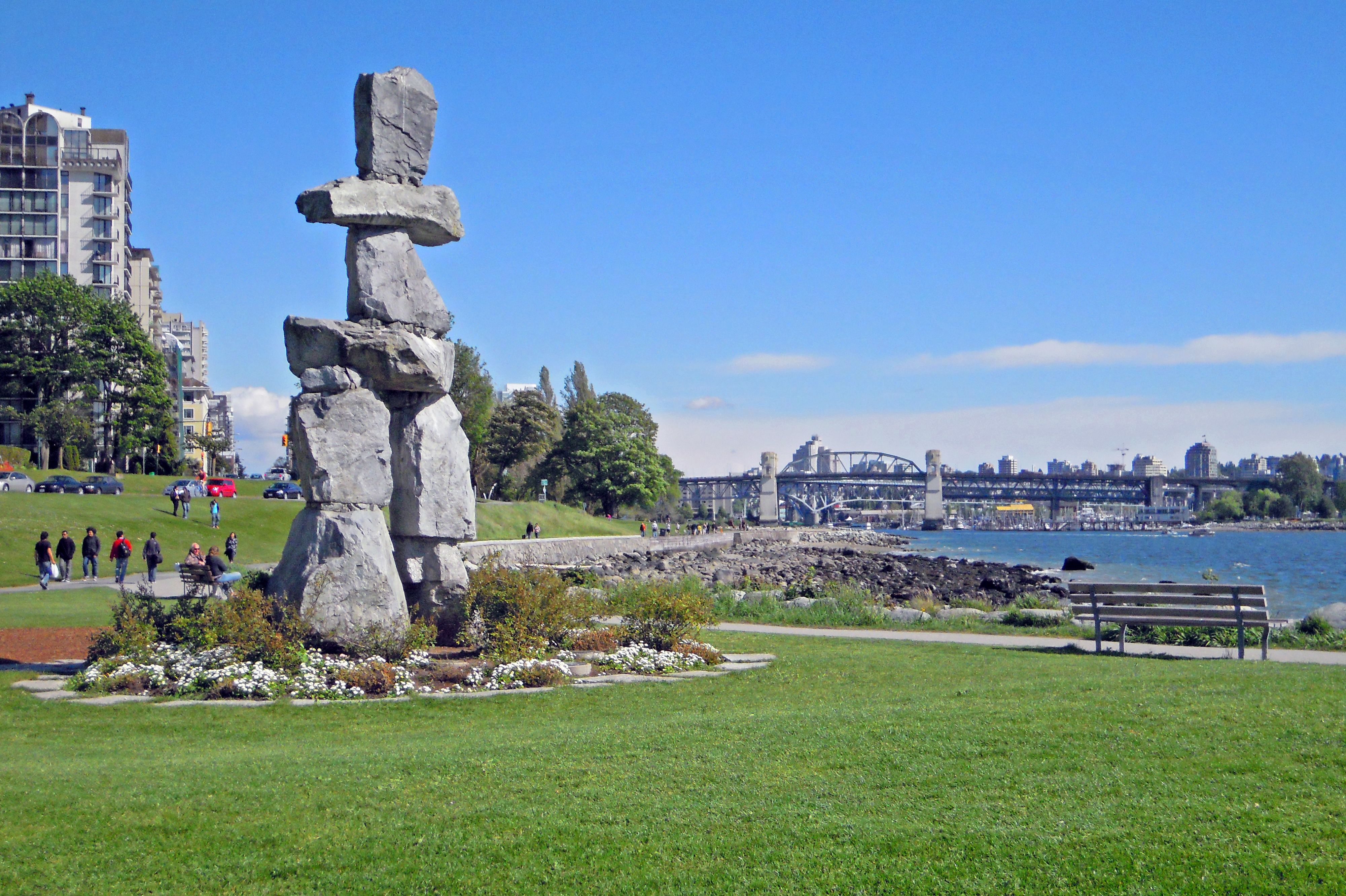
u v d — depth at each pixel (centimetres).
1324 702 991
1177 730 888
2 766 927
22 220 10531
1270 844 619
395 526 1655
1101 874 592
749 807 738
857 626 2222
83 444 8988
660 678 1420
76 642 1855
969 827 674
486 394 10256
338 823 736
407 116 1636
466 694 1303
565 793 785
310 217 1572
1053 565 8769
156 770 894
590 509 11706
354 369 1551
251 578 1591
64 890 629
